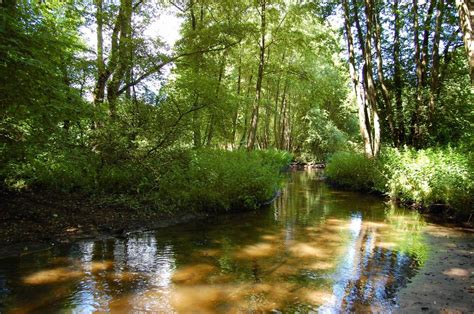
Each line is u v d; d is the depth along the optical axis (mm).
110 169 9602
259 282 5301
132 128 9844
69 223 7605
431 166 11094
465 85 16297
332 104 39781
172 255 6441
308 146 39344
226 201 10445
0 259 5848
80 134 9336
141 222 8422
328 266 6055
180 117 10539
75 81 9812
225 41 14242
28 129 7555
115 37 11016
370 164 15367
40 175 8680
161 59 11273
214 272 5660
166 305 4480
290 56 29203
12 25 5930
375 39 17984
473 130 15062
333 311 4422
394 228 8852
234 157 12750
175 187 9914
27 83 6359
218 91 12344
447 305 4664
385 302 4711
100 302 4508
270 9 20875
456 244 7461
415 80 17859
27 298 4562
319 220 9695
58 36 7891
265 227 8781
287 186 18188
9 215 7270
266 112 37531
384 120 18781
